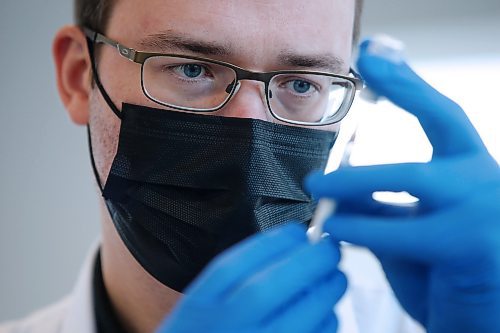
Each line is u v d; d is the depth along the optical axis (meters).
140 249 0.98
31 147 1.91
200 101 0.97
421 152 1.56
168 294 1.05
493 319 0.68
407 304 0.78
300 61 0.95
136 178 0.95
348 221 0.66
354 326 1.24
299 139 0.96
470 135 0.68
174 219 0.94
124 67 0.99
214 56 0.94
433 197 0.64
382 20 1.69
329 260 0.66
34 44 1.89
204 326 0.58
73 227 1.89
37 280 1.93
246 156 0.90
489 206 0.65
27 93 1.90
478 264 0.65
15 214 1.92
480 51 1.59
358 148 1.58
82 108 1.17
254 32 0.92
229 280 0.60
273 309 0.60
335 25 0.99
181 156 0.93
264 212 0.91
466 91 1.60
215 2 0.92
